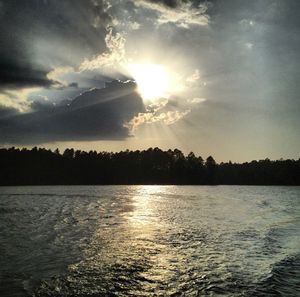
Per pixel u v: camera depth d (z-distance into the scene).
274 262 24.33
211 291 18.47
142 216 52.41
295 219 51.22
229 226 42.56
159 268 22.61
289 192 140.62
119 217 50.78
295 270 22.39
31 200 85.88
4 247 28.25
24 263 23.20
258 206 74.38
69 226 40.81
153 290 18.59
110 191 134.12
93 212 58.12
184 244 30.38
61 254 25.94
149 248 28.47
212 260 24.81
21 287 18.56
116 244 29.94
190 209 65.19
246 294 18.08
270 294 18.03
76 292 18.06
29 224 42.50
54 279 19.94
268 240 32.78
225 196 108.81
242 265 23.56
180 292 18.38
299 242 31.86
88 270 21.86
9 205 71.50
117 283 19.56
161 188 172.62
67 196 101.88
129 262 23.92
